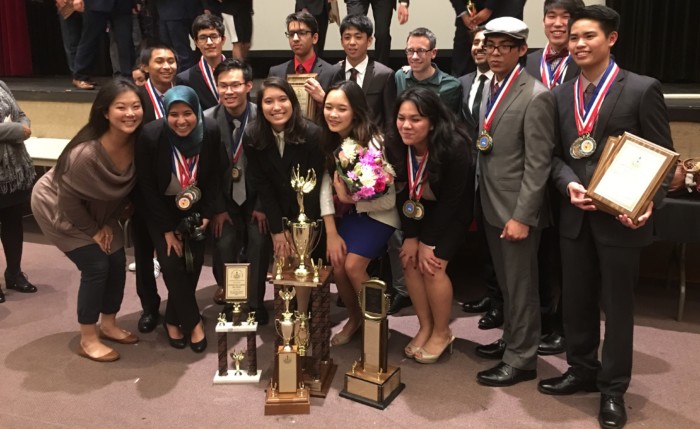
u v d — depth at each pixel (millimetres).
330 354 2967
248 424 2393
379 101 3492
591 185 2232
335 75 3545
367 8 4543
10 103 3598
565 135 2402
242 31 5027
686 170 3207
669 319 3365
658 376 2742
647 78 2246
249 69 3189
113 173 2805
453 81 3393
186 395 2615
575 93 2379
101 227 2938
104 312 3068
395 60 5805
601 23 2223
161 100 3363
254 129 2830
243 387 2682
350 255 2828
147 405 2537
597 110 2295
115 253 3010
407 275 2873
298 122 2797
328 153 2748
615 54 5723
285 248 2977
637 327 3262
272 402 2457
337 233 2908
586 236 2387
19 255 3764
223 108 3232
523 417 2428
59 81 6617
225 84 3096
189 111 2732
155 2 5039
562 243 2471
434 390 2637
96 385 2701
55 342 3121
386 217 2818
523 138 2498
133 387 2684
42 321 3375
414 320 3389
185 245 2914
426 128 2547
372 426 2373
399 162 2678
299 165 2818
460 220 2744
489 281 3445
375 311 2533
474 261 4320
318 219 2920
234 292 2705
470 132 3293
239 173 3211
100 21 5348
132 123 2730
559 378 2619
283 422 2406
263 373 2803
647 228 2279
